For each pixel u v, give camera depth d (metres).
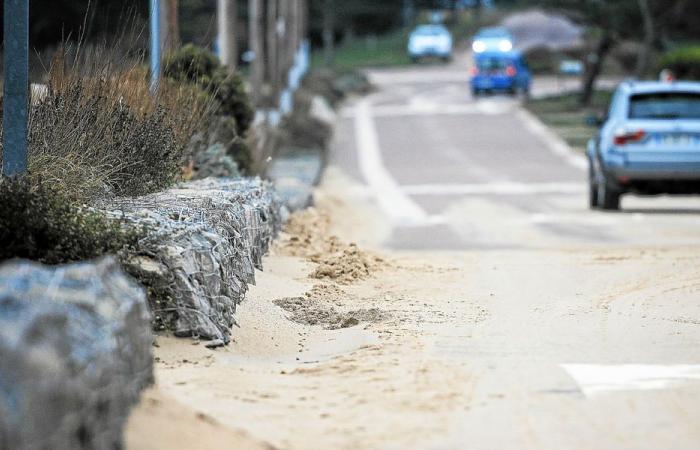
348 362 18.33
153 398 14.04
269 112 85.31
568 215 49.75
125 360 12.88
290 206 42.56
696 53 125.12
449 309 23.75
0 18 67.38
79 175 22.16
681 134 48.78
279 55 95.94
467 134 106.31
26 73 19.45
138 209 22.17
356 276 28.03
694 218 47.22
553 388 16.67
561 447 14.09
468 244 39.03
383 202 58.94
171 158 27.97
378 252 35.53
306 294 24.62
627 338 20.39
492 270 30.28
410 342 19.97
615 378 17.28
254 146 43.06
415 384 16.78
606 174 50.00
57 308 11.46
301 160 76.19
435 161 86.25
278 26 95.94
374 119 119.38
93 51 27.97
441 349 19.33
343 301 24.59
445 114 123.31
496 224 46.47
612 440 14.37
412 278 28.55
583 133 106.06
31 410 10.21
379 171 79.19
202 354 17.97
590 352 19.12
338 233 41.72
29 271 12.33
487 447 14.02
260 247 27.45
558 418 15.23
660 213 50.06
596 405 15.84
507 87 140.62
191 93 31.95
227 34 55.91
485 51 143.25
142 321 13.88
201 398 15.60
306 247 32.56
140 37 29.67
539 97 143.50
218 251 20.55
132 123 26.03
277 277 26.27
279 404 15.60
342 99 138.75
